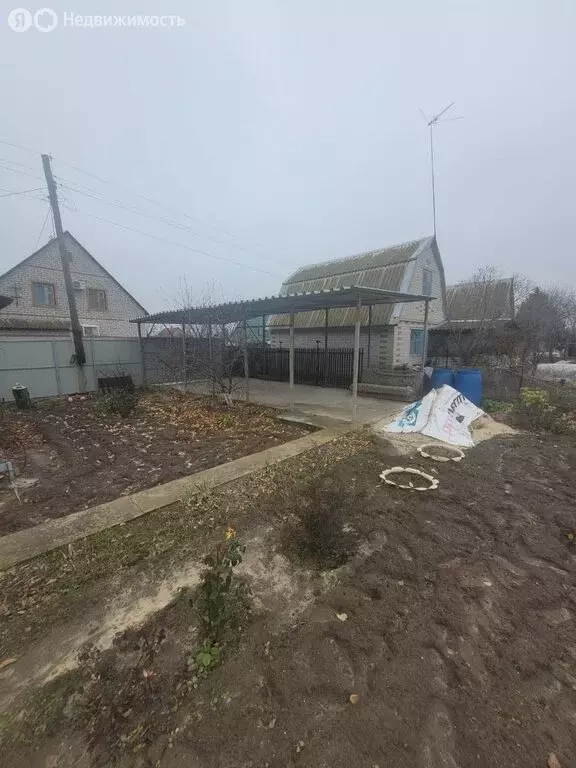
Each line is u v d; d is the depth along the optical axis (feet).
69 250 78.13
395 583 8.41
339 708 5.51
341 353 42.55
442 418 21.45
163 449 19.30
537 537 10.41
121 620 7.29
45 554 9.58
